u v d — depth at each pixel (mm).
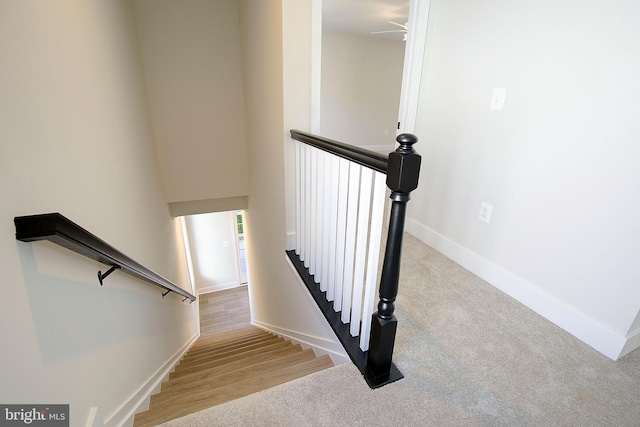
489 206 1829
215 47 2857
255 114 2656
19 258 760
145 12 2578
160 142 2982
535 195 1569
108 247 1086
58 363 882
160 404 1520
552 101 1435
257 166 2859
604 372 1271
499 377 1235
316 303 1693
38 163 903
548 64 1431
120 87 1855
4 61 790
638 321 1290
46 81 995
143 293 1777
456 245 2109
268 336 3156
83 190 1196
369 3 3621
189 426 1039
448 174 2105
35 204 865
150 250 2170
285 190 2041
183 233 4473
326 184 1459
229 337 3629
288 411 1085
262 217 2934
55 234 796
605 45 1226
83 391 1008
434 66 2100
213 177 3283
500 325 1536
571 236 1438
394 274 1043
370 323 1234
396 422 1048
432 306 1676
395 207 938
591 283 1389
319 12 1717
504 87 1646
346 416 1066
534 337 1460
